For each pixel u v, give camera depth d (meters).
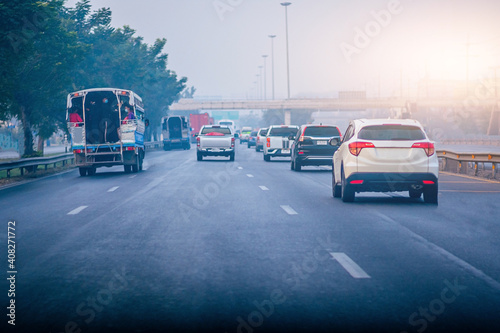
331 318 6.44
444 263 9.12
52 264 9.34
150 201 17.83
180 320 6.43
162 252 10.14
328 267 8.85
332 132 31.14
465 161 30.61
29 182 27.64
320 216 14.28
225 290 7.62
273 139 41.31
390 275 8.34
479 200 17.81
